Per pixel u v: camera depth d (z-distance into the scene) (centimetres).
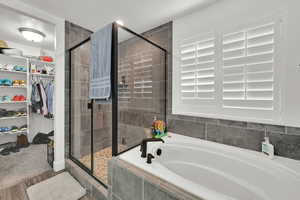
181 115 195
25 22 215
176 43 196
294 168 110
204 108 173
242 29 144
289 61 121
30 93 302
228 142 158
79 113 209
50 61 322
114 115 156
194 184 90
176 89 198
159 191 90
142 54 230
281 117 126
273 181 110
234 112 151
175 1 161
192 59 182
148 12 182
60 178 178
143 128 219
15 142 294
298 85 118
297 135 121
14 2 157
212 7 164
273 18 128
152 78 221
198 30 176
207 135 173
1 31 246
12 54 276
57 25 192
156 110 218
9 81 275
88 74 187
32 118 320
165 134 195
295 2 118
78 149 211
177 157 164
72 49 204
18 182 171
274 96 128
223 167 142
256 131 141
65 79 204
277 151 130
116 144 158
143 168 109
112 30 143
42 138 318
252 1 138
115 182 122
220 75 159
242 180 130
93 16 192
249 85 141
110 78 142
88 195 153
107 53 144
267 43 130
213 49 164
